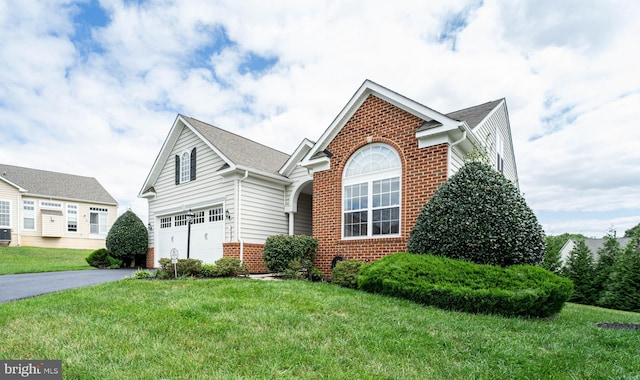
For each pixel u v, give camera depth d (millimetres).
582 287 13203
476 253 7129
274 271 10797
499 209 7156
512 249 6941
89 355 3727
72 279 9859
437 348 4184
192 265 9555
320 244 10875
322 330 4664
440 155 8680
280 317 5125
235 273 9969
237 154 13203
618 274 12125
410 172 9156
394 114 9648
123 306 5664
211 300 5977
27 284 8695
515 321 5559
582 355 4121
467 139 9047
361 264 8594
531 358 3980
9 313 5238
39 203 23984
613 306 11930
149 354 3766
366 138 10156
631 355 4234
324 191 10977
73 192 25766
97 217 26641
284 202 13867
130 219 15734
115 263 15250
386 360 3801
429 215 7883
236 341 4203
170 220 15336
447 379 3418
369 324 4996
